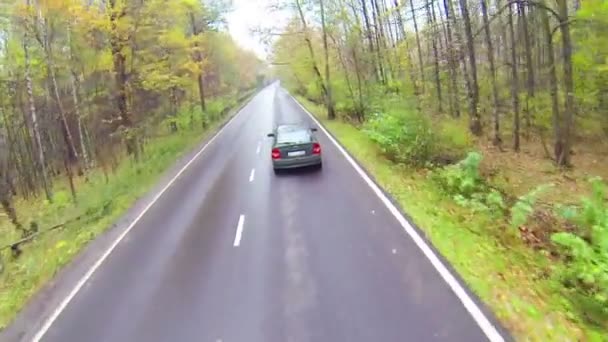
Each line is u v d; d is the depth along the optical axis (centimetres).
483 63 3538
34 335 735
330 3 3103
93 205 1549
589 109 2467
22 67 2623
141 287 848
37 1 2038
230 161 2108
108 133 3438
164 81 2617
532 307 631
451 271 758
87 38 2339
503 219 1117
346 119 3180
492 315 614
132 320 731
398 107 1812
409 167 1620
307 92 5494
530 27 3181
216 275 860
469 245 877
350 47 3122
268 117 4188
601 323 648
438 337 582
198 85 4288
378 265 817
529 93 2588
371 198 1256
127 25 2075
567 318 626
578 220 1053
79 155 3406
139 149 2775
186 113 3659
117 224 1297
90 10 1989
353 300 705
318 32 3544
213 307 739
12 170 2950
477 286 697
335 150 2062
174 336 668
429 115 1852
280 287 780
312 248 937
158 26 2503
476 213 1133
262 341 629
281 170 1739
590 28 1905
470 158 1430
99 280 907
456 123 1947
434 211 1123
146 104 3881
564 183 1627
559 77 2548
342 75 3606
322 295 733
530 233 1062
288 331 645
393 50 3541
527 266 841
